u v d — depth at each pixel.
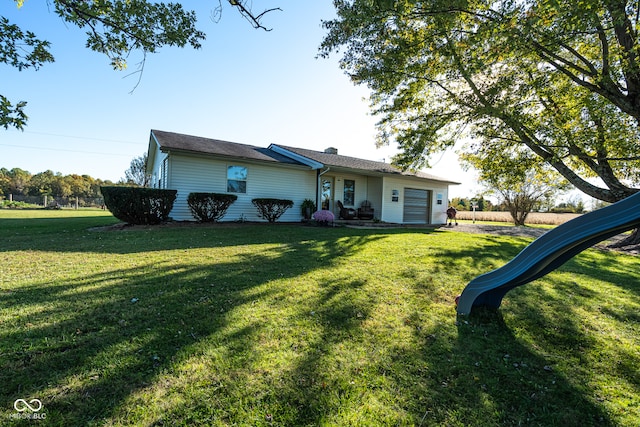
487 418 1.62
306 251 5.98
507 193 17.48
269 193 12.20
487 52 6.31
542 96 8.01
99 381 1.77
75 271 4.11
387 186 14.76
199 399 1.65
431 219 16.94
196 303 3.02
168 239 6.96
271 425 1.49
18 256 4.98
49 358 1.98
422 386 1.86
